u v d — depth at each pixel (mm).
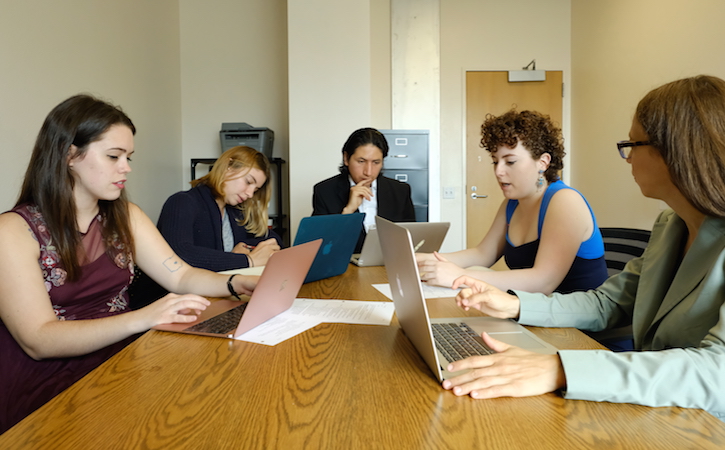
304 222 1439
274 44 4543
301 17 3826
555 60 4957
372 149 2494
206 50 4562
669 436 572
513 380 699
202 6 4547
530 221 1644
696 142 827
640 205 3799
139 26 3721
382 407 654
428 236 1831
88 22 3025
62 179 1176
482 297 1032
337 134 3850
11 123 2363
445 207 4996
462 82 4938
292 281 1149
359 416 628
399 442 561
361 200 2514
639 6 3771
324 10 3828
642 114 913
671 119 853
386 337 974
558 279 1410
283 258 1014
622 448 542
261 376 768
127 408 652
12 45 2373
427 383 737
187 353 881
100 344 1045
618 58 4082
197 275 1422
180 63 4551
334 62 3840
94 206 1300
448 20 4910
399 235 783
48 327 1050
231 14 4551
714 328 748
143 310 1082
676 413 637
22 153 2438
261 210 2309
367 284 1554
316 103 3842
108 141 1206
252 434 581
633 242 1815
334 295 1385
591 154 4559
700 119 824
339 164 3855
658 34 3557
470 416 627
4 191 2312
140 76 3730
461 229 5004
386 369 795
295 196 3854
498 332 975
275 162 4328
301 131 3842
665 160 872
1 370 1057
